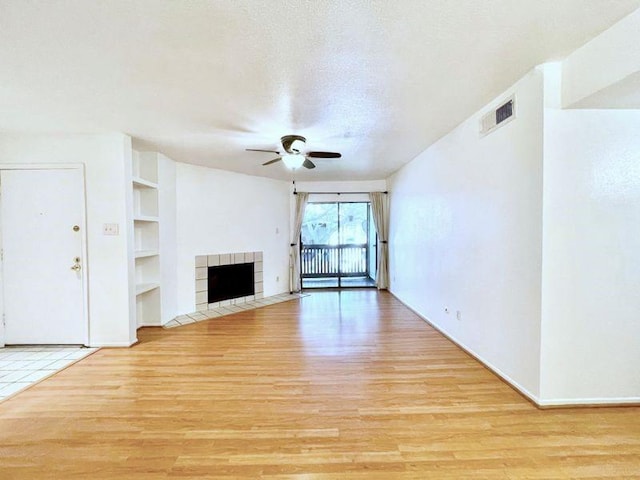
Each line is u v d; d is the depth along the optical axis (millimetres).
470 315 3143
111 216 3463
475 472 1632
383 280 6625
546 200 2141
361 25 1670
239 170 5457
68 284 3484
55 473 1645
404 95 2547
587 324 2184
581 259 2166
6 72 2111
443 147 3680
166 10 1532
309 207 7125
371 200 6559
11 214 3457
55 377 2764
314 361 3076
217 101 2611
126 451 1809
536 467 1661
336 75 2207
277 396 2412
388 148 4184
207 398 2391
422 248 4488
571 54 2006
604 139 2145
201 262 5078
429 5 1520
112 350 3396
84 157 3445
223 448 1830
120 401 2354
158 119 3012
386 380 2658
